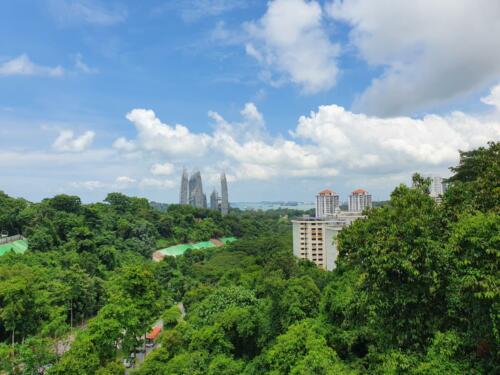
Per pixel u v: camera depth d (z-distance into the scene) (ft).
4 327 186.19
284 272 215.92
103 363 141.08
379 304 67.67
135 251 406.00
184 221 573.74
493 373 55.62
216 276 344.69
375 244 66.95
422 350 67.00
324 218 398.62
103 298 254.68
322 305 129.29
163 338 158.10
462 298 59.88
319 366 86.79
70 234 330.54
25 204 377.09
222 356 127.54
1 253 275.59
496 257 52.90
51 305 205.67
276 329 136.36
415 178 79.87
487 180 70.18
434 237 68.59
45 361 145.59
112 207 495.82
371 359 82.94
